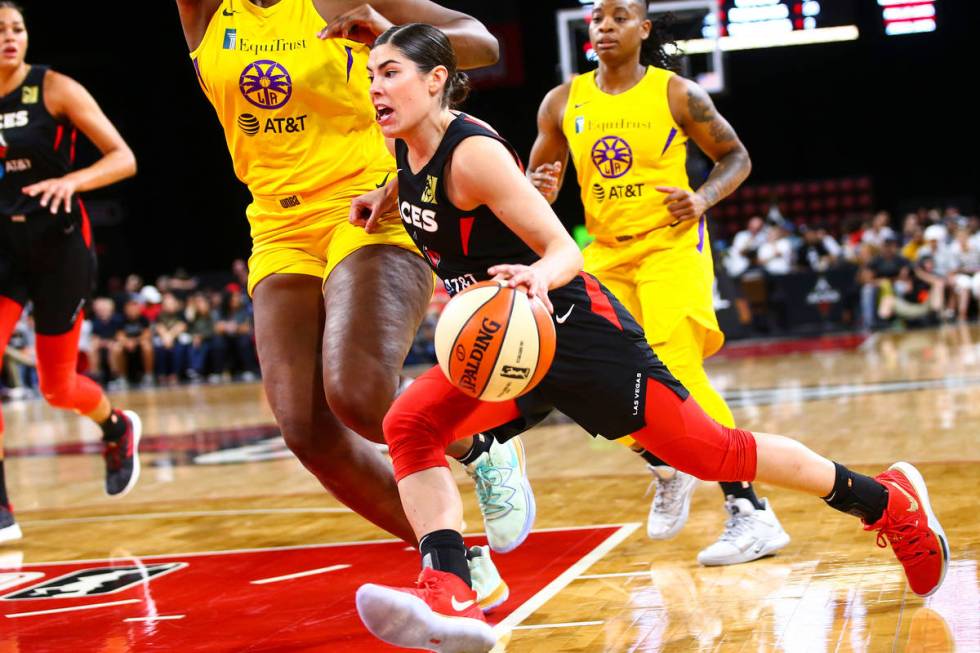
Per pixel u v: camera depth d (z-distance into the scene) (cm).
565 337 306
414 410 306
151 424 1138
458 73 313
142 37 2297
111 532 565
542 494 580
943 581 358
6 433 1170
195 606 402
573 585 394
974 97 2500
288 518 572
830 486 331
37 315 548
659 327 445
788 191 2500
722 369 1288
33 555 518
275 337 359
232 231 2455
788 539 415
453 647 286
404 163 310
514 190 288
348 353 326
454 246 307
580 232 2100
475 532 498
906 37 2473
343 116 365
